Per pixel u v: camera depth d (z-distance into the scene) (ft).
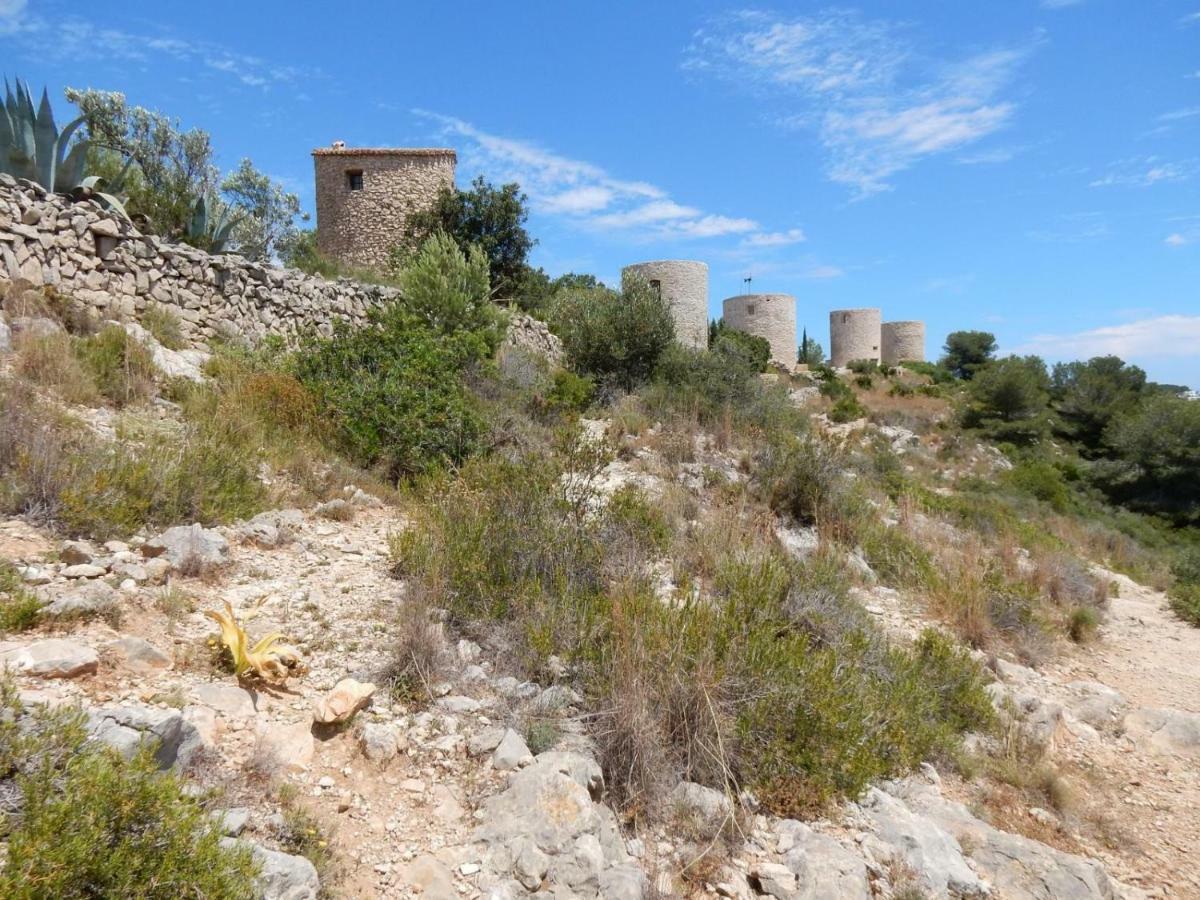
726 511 26.99
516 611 15.81
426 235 74.08
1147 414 92.63
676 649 14.14
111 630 11.76
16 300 24.18
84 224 27.53
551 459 25.20
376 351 30.53
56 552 13.85
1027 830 14.93
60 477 15.51
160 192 40.04
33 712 8.15
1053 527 58.03
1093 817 15.97
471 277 47.29
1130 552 55.93
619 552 20.25
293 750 10.57
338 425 26.96
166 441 19.88
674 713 13.26
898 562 29.68
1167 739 20.42
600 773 11.33
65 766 7.57
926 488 53.93
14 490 14.98
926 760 16.43
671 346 58.23
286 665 12.37
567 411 40.96
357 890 8.81
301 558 17.76
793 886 10.68
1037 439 102.27
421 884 9.05
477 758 11.39
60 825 6.69
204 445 20.12
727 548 22.89
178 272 31.07
